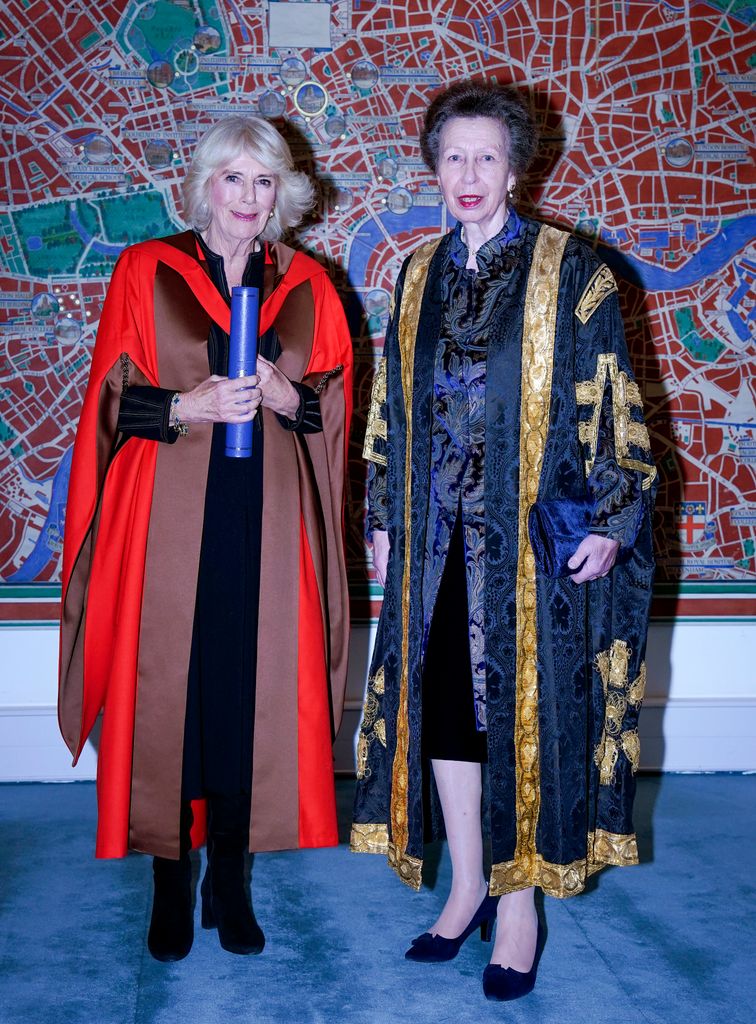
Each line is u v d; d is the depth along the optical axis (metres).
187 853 2.32
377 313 3.38
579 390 2.02
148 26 3.26
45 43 3.24
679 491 3.51
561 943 2.31
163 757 2.17
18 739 3.36
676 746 3.53
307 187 2.25
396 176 3.36
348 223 3.37
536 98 3.38
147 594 2.16
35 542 3.36
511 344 2.01
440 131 2.04
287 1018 1.97
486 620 2.02
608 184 3.41
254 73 3.30
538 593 2.03
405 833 2.13
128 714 2.17
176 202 3.31
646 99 3.39
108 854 2.17
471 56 3.35
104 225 3.30
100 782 2.19
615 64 3.38
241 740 2.21
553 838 2.04
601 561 1.98
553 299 2.01
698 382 3.49
